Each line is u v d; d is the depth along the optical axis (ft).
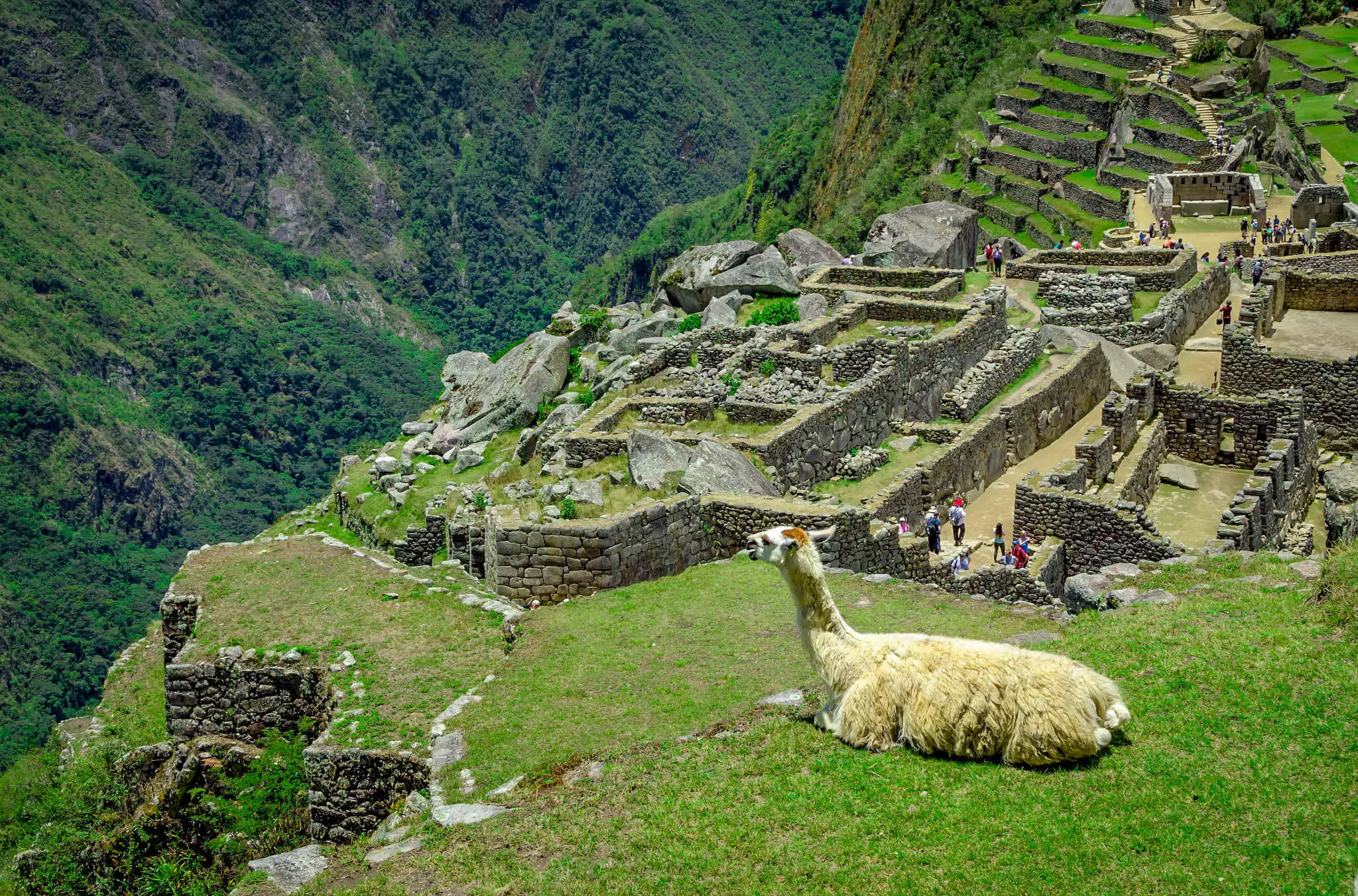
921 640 44.78
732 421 127.34
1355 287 173.06
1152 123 364.99
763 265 165.07
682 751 47.78
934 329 153.69
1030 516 110.52
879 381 132.16
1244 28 410.11
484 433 141.18
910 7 590.14
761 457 113.09
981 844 38.78
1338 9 471.62
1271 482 111.24
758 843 40.24
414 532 117.80
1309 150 355.56
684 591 72.33
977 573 95.04
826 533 45.75
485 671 63.98
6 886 66.39
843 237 485.56
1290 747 41.75
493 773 51.80
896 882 37.70
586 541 76.13
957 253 207.62
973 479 128.67
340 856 44.73
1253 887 35.88
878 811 40.78
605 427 125.70
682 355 147.13
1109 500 108.58
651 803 43.47
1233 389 156.15
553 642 65.62
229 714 67.82
